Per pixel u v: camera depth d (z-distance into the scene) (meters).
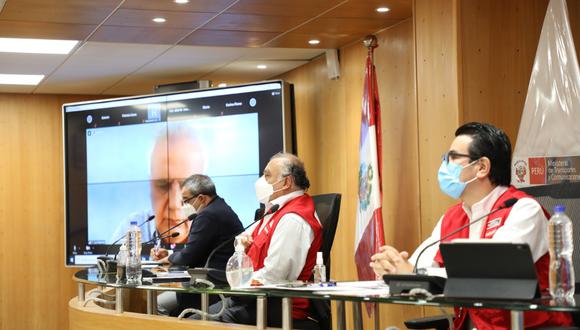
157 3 5.46
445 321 2.99
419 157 4.91
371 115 5.96
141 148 7.71
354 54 6.91
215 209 4.98
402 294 2.40
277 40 6.75
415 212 6.00
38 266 9.55
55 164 9.65
